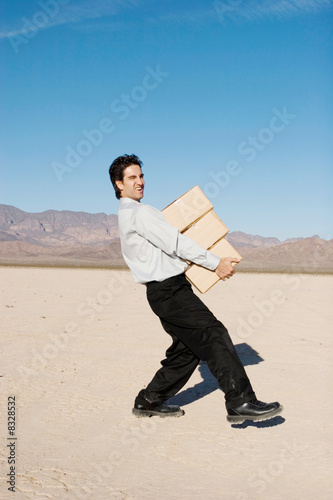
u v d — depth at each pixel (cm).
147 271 475
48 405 562
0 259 9225
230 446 448
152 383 519
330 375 683
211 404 567
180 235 460
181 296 473
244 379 445
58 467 407
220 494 360
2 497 357
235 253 500
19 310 1345
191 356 507
